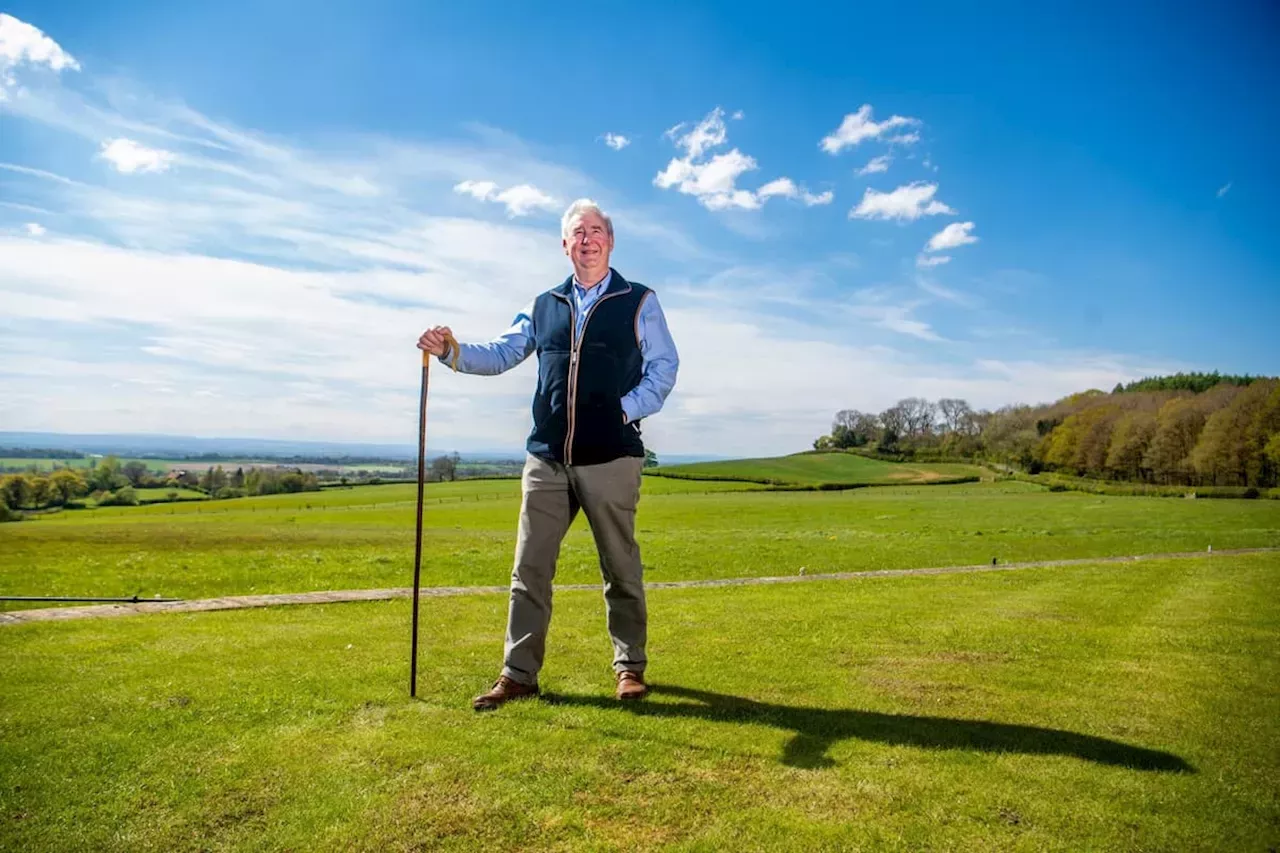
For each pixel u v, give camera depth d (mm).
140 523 33688
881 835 2361
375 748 2996
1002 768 2871
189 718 3301
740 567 14312
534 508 3918
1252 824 2441
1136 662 4590
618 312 3980
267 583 10891
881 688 3961
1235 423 65000
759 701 3715
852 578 10031
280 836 2328
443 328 3777
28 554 16359
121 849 2246
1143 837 2355
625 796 2621
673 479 78312
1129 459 75812
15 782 2652
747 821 2449
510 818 2457
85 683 3775
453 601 7023
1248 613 6570
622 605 3963
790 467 92562
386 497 65625
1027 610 6629
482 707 3533
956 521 35594
